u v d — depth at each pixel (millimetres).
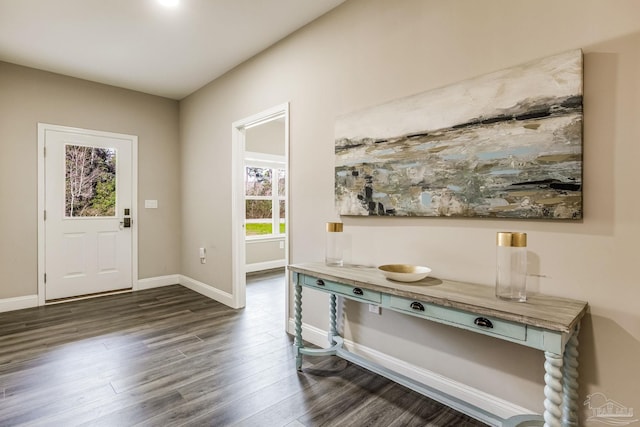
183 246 4816
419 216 2111
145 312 3617
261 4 2580
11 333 3006
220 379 2236
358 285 1923
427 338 2100
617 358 1473
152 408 1918
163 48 3305
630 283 1438
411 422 1809
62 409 1902
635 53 1420
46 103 3855
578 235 1558
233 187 3797
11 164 3660
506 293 1591
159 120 4711
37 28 2932
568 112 1546
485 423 1789
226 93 3883
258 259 5984
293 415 1862
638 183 1416
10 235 3662
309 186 2855
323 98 2727
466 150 1874
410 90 2160
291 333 3043
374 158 2322
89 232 4180
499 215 1762
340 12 2584
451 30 1969
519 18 1718
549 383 1274
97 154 4223
